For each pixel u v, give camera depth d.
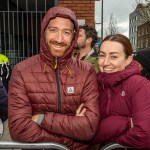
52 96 2.11
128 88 2.10
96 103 2.17
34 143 2.07
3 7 9.34
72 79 2.16
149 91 2.07
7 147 2.08
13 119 2.07
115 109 2.14
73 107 2.15
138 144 2.00
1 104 3.13
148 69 3.13
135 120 2.02
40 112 2.12
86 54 4.24
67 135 2.07
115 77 2.14
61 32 2.12
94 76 2.24
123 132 2.08
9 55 7.76
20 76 2.14
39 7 9.37
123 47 2.18
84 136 2.08
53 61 2.13
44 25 2.15
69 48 2.17
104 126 2.13
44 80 2.13
